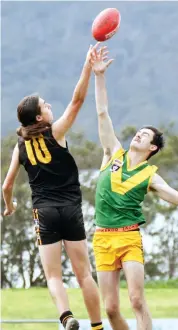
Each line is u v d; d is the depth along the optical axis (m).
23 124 11.48
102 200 12.05
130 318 19.09
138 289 11.66
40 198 11.64
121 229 11.89
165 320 16.75
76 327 11.06
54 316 20.00
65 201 11.55
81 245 11.62
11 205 12.52
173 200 11.89
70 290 24.23
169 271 26.53
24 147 11.69
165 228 26.75
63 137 11.53
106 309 12.00
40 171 11.55
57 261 11.59
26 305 21.73
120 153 12.35
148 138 12.23
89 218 26.84
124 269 11.83
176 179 27.03
